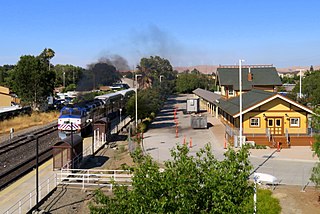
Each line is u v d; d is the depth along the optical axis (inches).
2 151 1273.4
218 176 339.3
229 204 323.9
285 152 1203.9
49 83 2701.8
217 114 2154.3
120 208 345.4
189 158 363.3
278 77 1971.0
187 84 4746.6
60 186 853.2
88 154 1215.6
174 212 323.3
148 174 348.8
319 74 2866.6
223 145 1331.2
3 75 4653.1
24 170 1003.3
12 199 762.2
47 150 1279.5
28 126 1964.8
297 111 1374.3
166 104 3304.6
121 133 1696.6
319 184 735.1
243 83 1934.1
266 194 753.0
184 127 1829.5
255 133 1378.0
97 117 1834.4
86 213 713.0
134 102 1878.7
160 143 1400.1
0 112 2094.0
